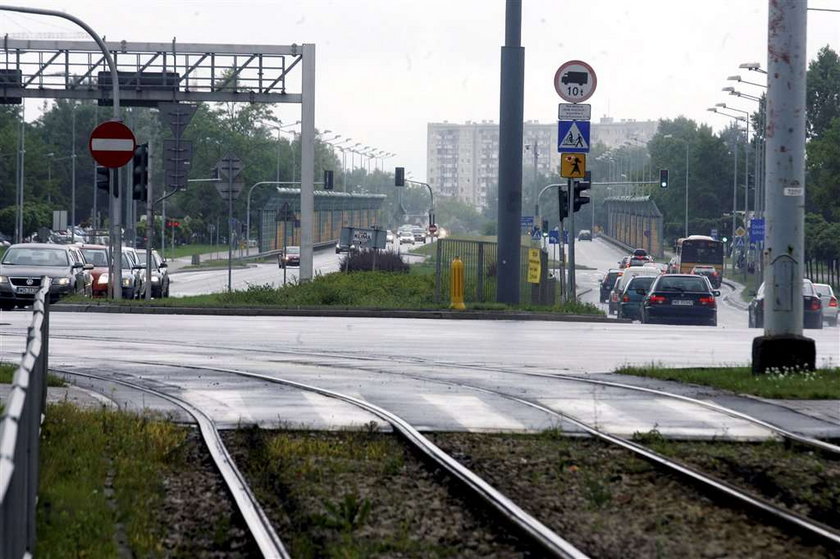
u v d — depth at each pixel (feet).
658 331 184.55
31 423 43.68
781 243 104.47
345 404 89.40
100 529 48.65
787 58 102.53
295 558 46.70
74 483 56.65
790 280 104.68
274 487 60.80
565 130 187.42
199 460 67.82
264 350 134.00
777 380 99.50
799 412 87.35
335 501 57.77
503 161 218.59
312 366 116.37
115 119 207.21
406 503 57.72
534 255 244.63
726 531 53.06
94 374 106.73
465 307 214.28
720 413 86.89
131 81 287.48
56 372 106.63
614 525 54.03
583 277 556.10
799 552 49.55
